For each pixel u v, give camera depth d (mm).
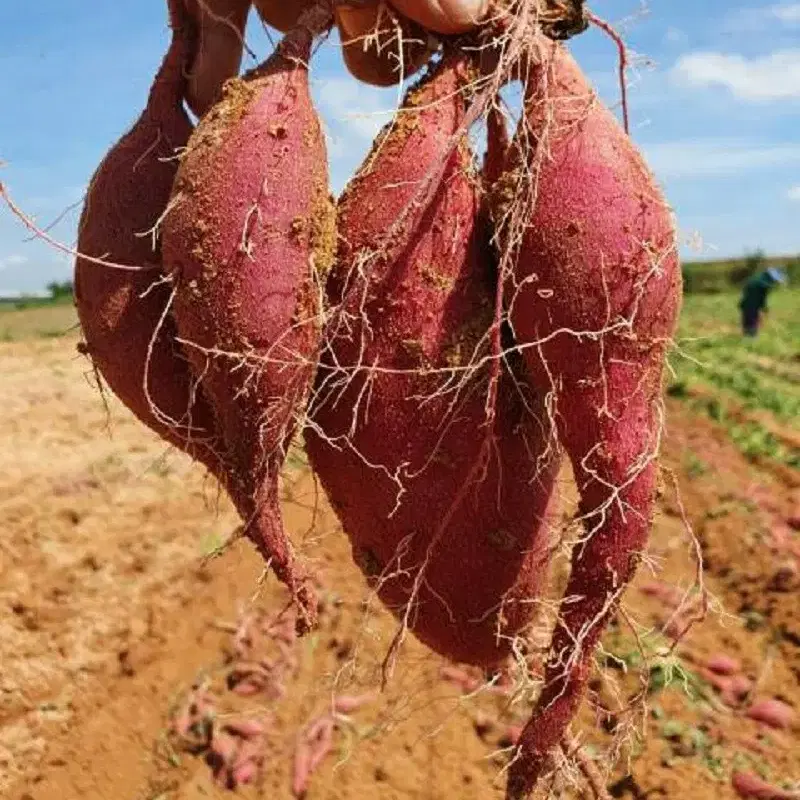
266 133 310
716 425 1958
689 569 1202
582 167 307
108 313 342
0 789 803
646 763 830
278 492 327
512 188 315
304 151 313
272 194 307
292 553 324
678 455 1660
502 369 332
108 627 997
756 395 2287
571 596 320
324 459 342
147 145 347
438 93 327
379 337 323
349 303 321
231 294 305
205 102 347
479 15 322
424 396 324
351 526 348
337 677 405
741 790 806
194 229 308
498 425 333
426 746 842
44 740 859
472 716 871
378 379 325
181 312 313
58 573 1057
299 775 821
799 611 1079
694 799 788
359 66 348
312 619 326
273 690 923
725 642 1034
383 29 333
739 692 940
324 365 327
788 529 1350
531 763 321
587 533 319
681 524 1329
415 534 336
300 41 321
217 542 1158
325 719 867
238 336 306
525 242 311
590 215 304
